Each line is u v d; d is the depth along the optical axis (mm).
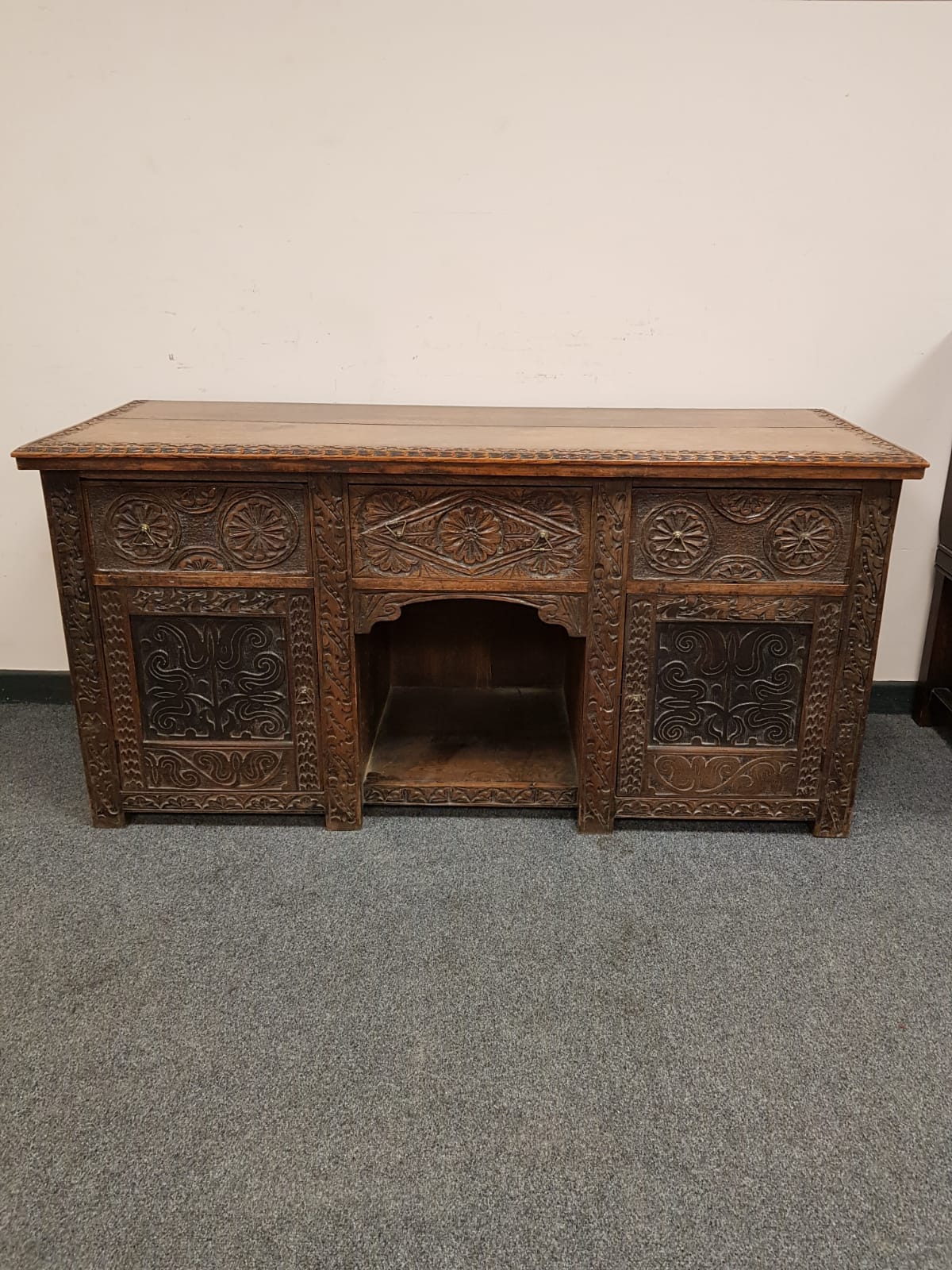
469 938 1864
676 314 2492
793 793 2188
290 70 2312
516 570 2023
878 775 2498
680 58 2291
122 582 2041
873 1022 1662
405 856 2131
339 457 1904
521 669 2762
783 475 1914
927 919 1934
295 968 1781
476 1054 1585
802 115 2326
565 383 2557
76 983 1738
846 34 2264
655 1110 1481
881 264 2438
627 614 2047
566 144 2357
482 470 1912
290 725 2160
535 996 1714
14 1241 1276
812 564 2002
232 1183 1357
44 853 2131
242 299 2502
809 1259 1258
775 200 2395
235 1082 1527
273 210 2424
